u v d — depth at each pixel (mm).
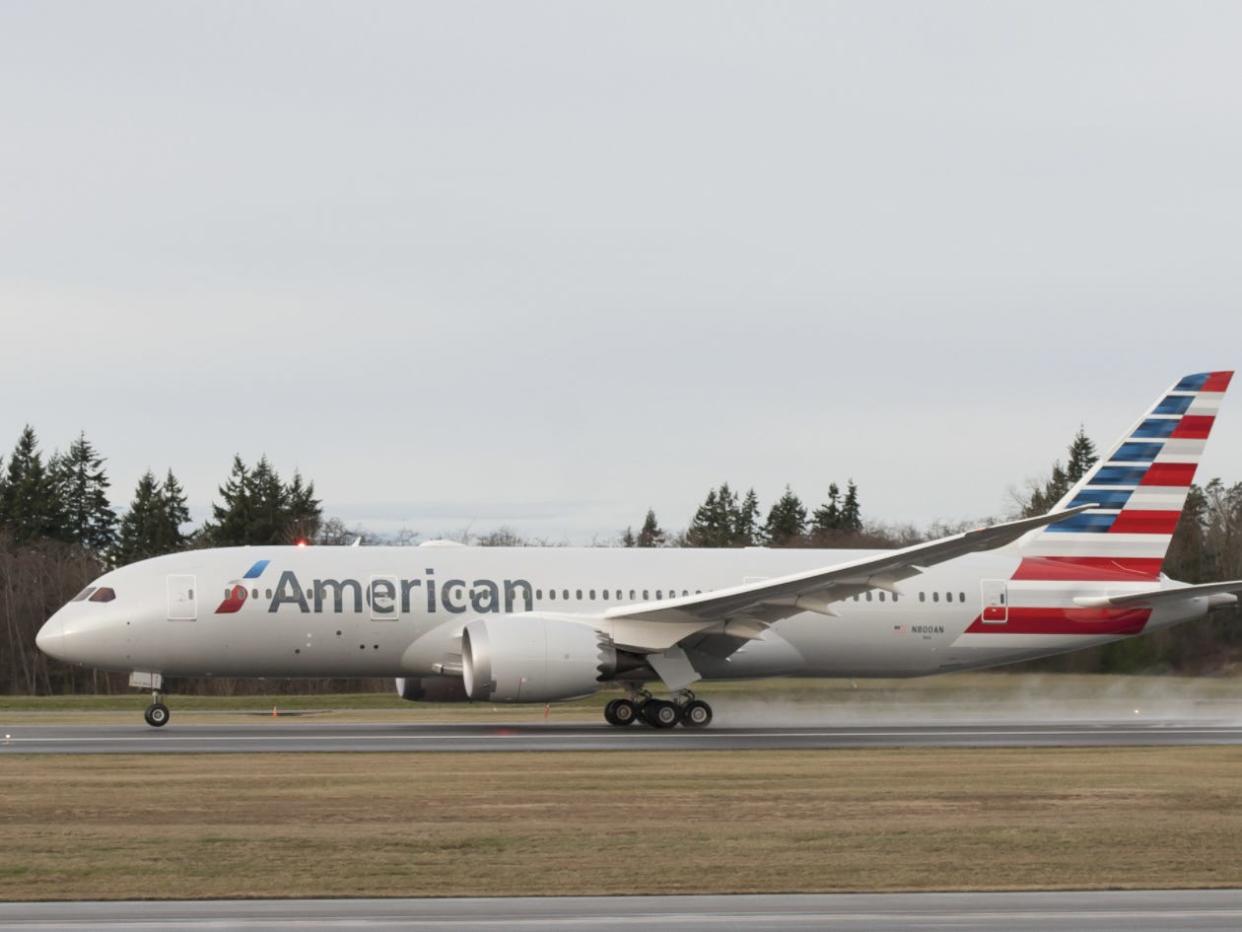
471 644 89062
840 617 102438
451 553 97750
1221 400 109312
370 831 46812
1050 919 34594
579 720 106688
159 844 44188
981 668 108125
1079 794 57375
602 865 41188
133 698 139375
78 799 54500
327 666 95125
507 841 44938
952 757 73312
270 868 40594
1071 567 107375
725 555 102500
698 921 34219
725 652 97938
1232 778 63406
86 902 36500
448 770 65375
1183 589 103750
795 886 38531
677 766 67750
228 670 94250
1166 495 108750
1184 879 39812
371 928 33469
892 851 43656
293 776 62469
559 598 97250
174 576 93312
